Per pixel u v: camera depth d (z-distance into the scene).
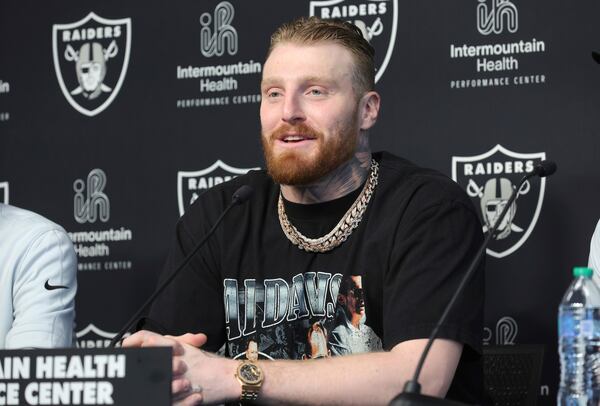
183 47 4.72
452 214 3.04
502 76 4.29
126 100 4.79
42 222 3.61
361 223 3.15
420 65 4.39
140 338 2.63
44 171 4.87
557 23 4.24
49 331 3.40
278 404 2.64
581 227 4.15
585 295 3.03
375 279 3.07
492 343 4.22
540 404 4.15
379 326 3.07
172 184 4.69
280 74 3.15
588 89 4.19
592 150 4.17
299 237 3.19
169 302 3.30
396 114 4.41
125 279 4.71
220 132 4.64
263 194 3.35
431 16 4.39
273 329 3.17
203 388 2.59
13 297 3.50
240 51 4.64
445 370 2.77
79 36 4.88
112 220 4.75
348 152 3.15
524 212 4.22
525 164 4.24
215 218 3.35
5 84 4.94
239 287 3.24
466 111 4.32
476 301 2.92
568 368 3.00
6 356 2.22
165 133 4.72
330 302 3.11
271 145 3.15
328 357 2.83
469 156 4.31
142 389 2.17
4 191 4.91
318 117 3.12
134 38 4.80
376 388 2.69
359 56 3.21
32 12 4.94
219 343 3.32
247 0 4.65
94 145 4.81
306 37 3.18
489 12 4.32
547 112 4.23
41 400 2.20
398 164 3.27
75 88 4.86
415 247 2.98
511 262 4.23
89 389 2.18
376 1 4.46
